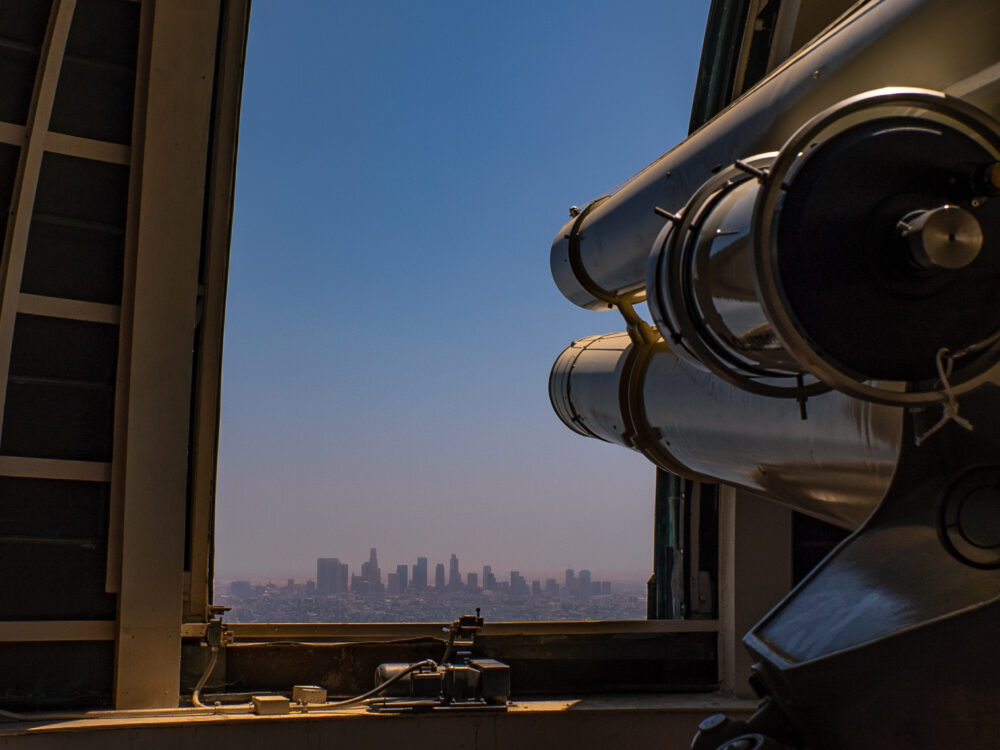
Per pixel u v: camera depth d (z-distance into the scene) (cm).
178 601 700
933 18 270
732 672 784
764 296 230
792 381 315
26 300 684
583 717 688
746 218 271
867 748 240
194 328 724
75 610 693
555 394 694
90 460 703
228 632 732
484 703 679
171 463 705
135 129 700
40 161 681
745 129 364
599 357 630
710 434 446
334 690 750
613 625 799
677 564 863
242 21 719
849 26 314
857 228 231
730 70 741
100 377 709
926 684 231
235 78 730
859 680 238
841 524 409
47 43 676
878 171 231
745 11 711
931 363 237
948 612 231
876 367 236
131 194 703
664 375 509
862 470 332
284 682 745
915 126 233
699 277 294
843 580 279
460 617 736
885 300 231
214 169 738
